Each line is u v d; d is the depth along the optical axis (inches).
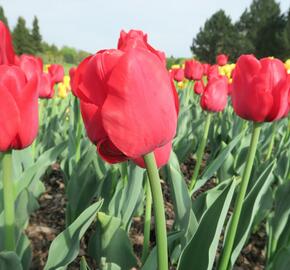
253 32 2362.2
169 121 39.4
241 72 65.1
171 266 101.3
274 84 63.8
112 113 37.4
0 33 55.4
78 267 103.6
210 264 64.7
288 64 264.4
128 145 38.9
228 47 2369.6
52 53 2234.3
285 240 92.5
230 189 61.3
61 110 265.7
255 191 79.2
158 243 43.8
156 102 37.9
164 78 38.2
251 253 117.3
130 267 84.7
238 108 67.0
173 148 175.3
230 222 76.0
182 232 76.2
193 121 233.5
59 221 132.9
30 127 52.7
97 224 88.3
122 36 62.6
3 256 56.6
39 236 120.1
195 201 91.3
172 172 77.1
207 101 121.0
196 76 227.9
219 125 224.5
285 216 91.2
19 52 2325.3
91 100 39.4
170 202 148.0
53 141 182.2
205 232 62.4
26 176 93.6
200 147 128.1
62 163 142.9
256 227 127.3
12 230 60.6
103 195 112.7
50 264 67.3
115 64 37.5
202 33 2471.7
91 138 42.3
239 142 171.6
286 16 2240.4
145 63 36.8
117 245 82.5
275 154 152.3
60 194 158.6
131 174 92.6
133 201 94.2
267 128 196.9
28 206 97.2
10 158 56.6
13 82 50.2
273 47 2230.6
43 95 142.0
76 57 2121.1
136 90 36.7
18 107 50.8
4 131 51.1
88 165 111.9
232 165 141.4
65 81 289.3
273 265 77.8
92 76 38.2
